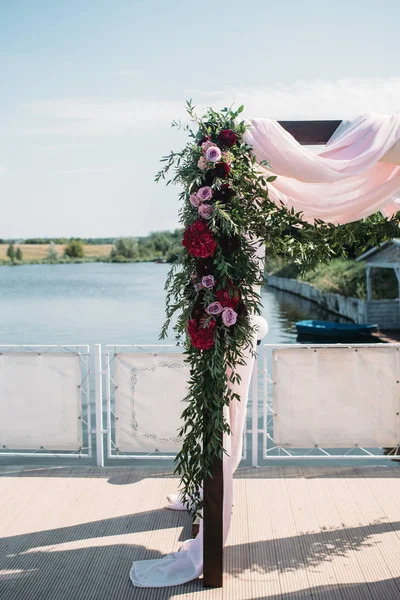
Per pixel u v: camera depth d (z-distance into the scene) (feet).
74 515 15.24
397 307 77.92
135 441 18.13
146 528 14.57
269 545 13.73
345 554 13.29
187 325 11.97
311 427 18.07
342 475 17.57
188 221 11.98
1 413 18.24
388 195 14.02
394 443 18.06
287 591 11.96
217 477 12.03
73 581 12.35
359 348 17.80
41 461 24.79
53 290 176.55
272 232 12.84
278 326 87.61
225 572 12.65
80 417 18.13
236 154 12.23
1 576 12.51
